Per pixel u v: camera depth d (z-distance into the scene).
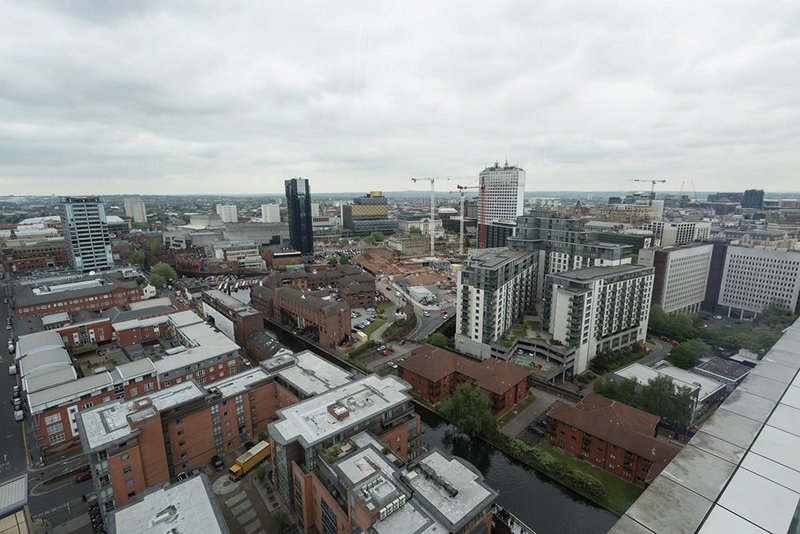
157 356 142.75
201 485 66.81
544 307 152.12
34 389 105.19
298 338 183.25
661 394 105.81
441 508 59.44
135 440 80.94
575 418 99.94
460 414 104.50
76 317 167.12
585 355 142.25
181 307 189.25
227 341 137.38
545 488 91.00
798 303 188.12
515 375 122.19
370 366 151.75
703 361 138.38
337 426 79.19
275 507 83.94
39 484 90.81
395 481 63.62
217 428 98.00
